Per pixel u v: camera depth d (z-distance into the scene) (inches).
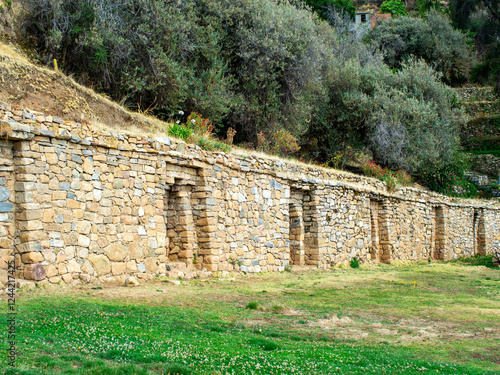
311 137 1184.2
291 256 664.4
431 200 1054.4
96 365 201.9
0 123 326.6
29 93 479.5
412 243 956.0
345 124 1130.7
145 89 713.0
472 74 1964.8
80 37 629.3
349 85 1156.5
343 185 745.6
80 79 651.5
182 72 711.1
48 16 622.8
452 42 1882.4
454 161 1285.7
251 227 572.7
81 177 383.9
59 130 370.9
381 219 865.5
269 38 848.3
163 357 221.6
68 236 365.7
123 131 448.1
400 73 1250.0
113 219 407.2
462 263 954.7
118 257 404.8
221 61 796.0
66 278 357.1
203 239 495.8
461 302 431.8
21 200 338.3
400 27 1872.5
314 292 452.4
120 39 650.8
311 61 924.6
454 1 2015.3
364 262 789.9
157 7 695.1
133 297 346.3
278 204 626.8
